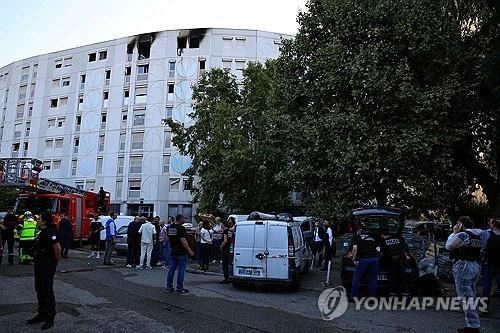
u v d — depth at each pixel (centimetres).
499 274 876
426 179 1423
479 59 1450
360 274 957
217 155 3005
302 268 1287
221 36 4781
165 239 1570
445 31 1509
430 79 1523
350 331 693
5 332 622
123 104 4822
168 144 4597
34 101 5300
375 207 1105
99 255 1941
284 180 1797
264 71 3120
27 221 1468
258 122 2916
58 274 1234
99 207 2519
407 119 1454
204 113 3189
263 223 1113
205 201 3042
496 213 1688
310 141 1581
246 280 1090
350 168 1454
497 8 1447
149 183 4566
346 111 1532
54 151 5056
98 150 4828
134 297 918
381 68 1515
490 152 1702
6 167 2144
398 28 1521
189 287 1105
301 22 1831
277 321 743
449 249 723
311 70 1697
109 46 5012
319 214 1630
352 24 1611
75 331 638
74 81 5112
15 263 1470
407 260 1009
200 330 661
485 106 1530
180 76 4719
